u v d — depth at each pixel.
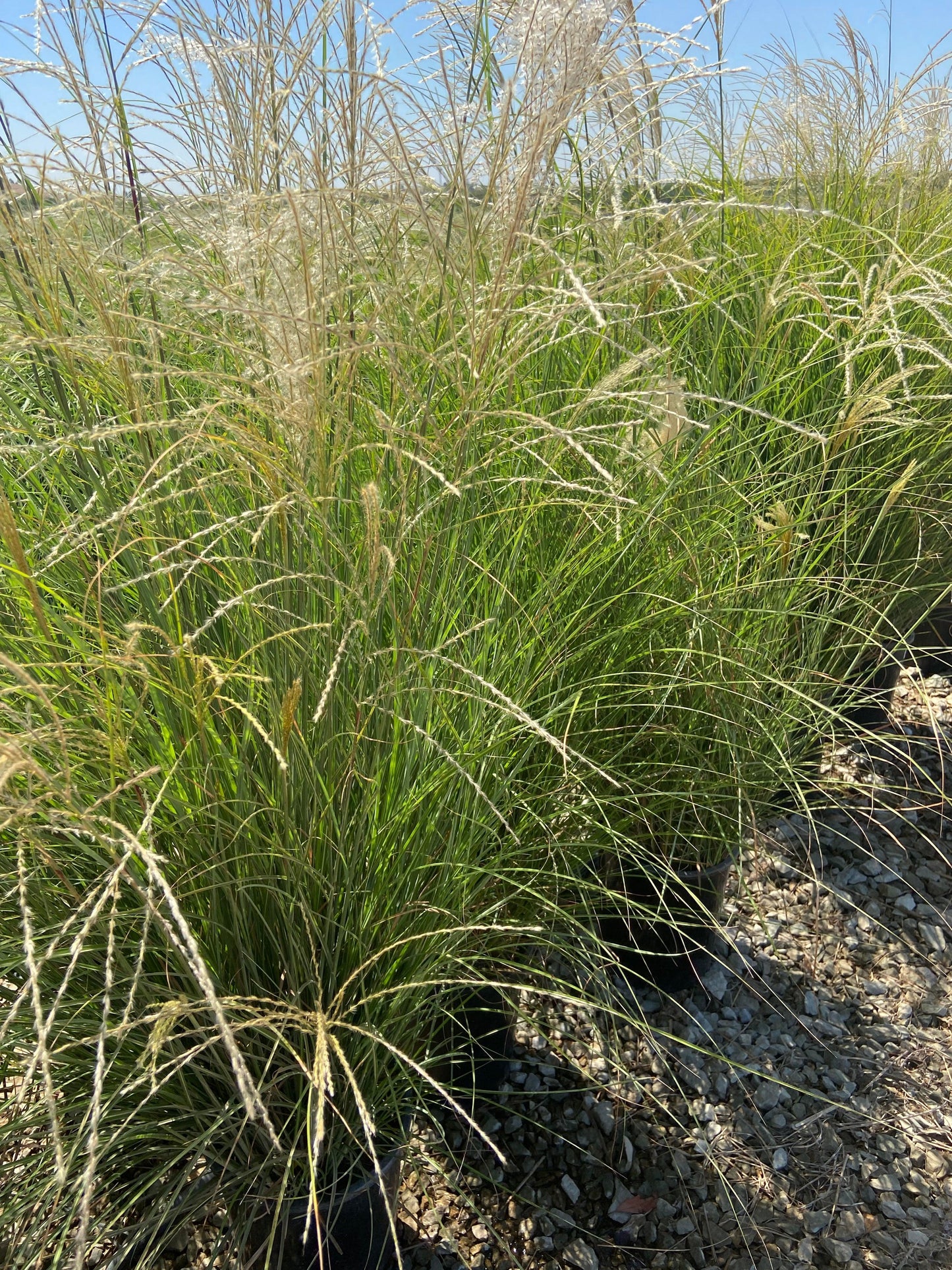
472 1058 1.74
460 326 1.84
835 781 2.43
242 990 1.53
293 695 1.22
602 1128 2.03
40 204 1.45
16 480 1.61
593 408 1.86
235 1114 1.49
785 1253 1.83
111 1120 1.44
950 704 3.43
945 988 2.45
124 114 1.64
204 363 1.95
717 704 2.19
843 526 2.51
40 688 1.01
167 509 1.51
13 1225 1.49
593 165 2.40
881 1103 2.14
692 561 2.12
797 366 2.85
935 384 2.91
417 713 1.62
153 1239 1.44
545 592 1.96
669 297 2.66
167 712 1.47
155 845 1.45
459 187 1.66
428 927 1.62
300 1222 1.49
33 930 1.45
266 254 1.49
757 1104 2.12
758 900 2.71
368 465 1.92
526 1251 1.80
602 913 2.32
